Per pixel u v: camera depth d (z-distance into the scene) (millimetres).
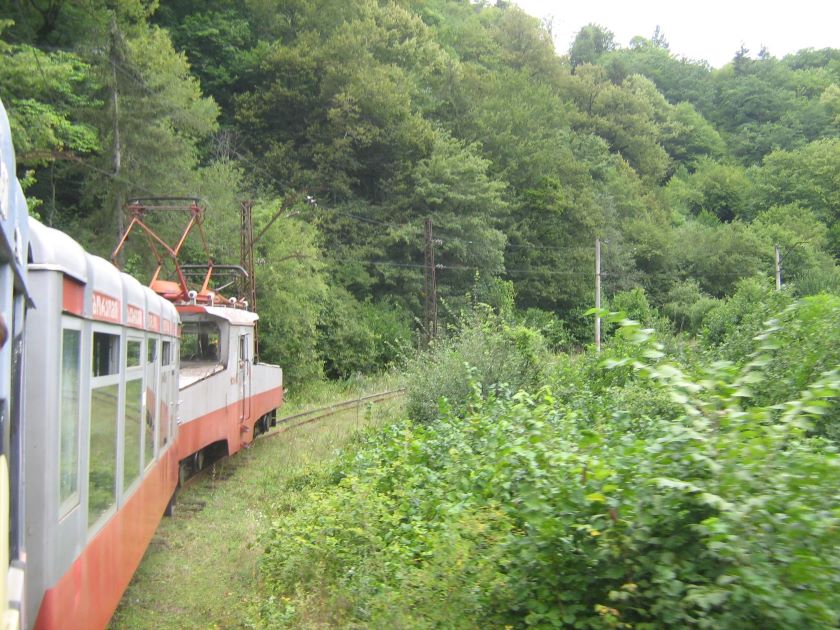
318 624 5926
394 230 39094
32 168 22375
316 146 40188
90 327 4711
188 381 11547
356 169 42000
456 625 5305
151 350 7520
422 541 7074
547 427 6441
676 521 4371
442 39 64625
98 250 24062
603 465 4828
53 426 3818
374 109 41312
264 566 7344
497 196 42406
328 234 37906
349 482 8805
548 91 59406
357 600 6176
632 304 40938
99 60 24625
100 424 4996
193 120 27016
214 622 6402
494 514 6094
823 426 8539
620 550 4594
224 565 7926
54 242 4246
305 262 28984
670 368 4734
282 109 41375
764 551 3939
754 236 53438
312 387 28500
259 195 36062
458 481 7852
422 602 5699
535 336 15148
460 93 50438
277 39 45562
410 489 8250
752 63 98812
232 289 27719
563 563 4965
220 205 27969
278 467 13188
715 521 3936
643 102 74812
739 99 92375
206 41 42406
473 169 41844
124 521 5832
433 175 41125
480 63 65812
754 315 13805
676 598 4199
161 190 25625
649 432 5824
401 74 44562
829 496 4109
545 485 5055
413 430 10578
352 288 38406
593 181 56375
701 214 67062
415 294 39312
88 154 24672
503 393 13305
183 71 29266
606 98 73750
